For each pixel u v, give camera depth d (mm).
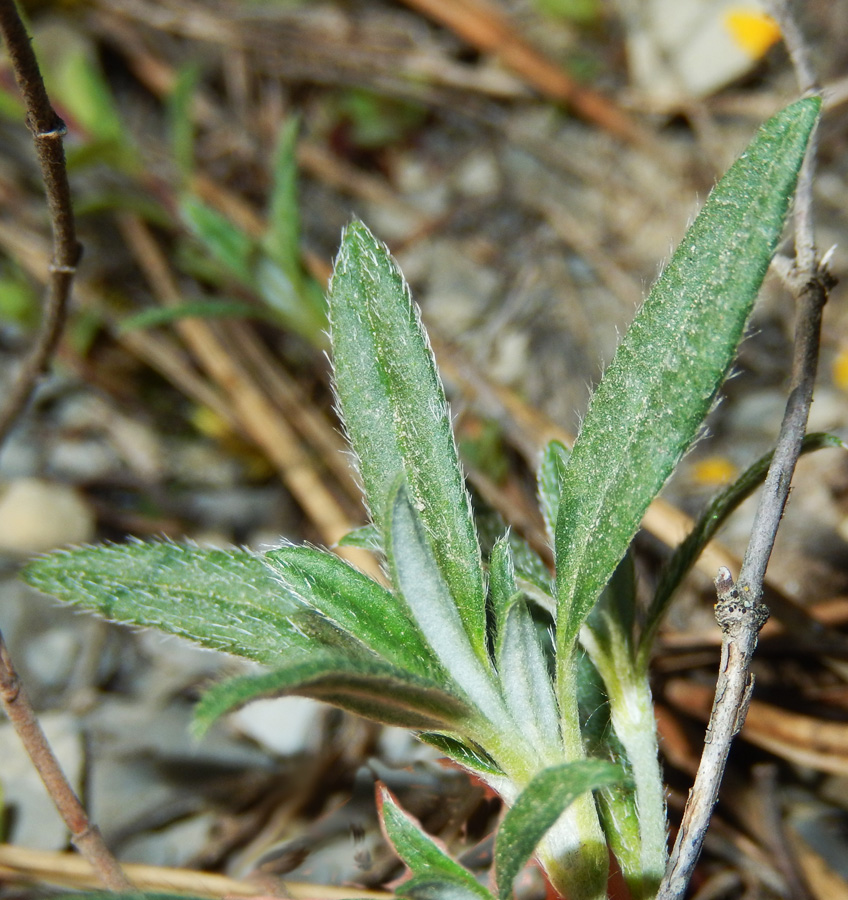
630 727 182
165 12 376
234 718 230
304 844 210
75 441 306
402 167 368
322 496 272
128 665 246
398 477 168
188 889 202
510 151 360
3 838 213
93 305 319
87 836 185
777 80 342
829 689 224
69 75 287
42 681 240
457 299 327
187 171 292
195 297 322
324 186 361
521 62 354
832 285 189
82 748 222
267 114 371
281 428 286
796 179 170
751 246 171
